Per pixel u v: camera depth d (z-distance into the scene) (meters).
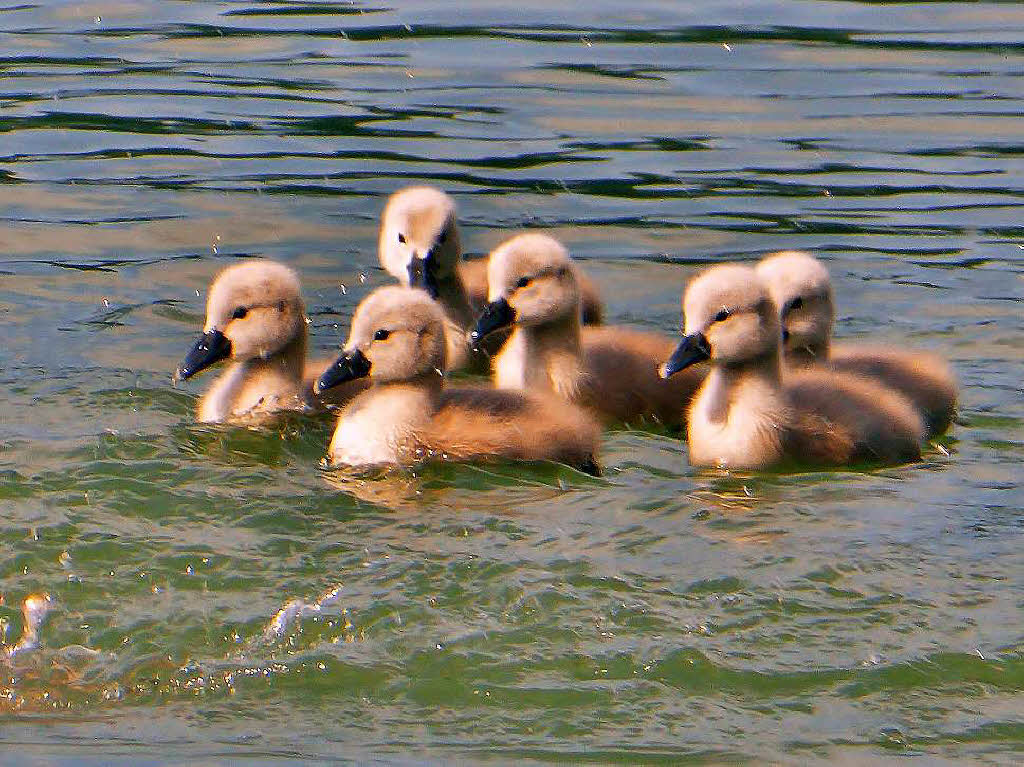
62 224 19.58
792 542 12.18
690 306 14.16
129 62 25.56
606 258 19.02
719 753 9.74
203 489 12.90
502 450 13.62
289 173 21.25
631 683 10.38
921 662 10.59
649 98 24.12
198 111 23.41
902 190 20.94
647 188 20.92
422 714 10.12
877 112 23.59
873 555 11.97
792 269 15.53
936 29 27.61
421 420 13.84
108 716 10.09
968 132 22.86
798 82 24.89
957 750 9.77
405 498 12.90
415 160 21.69
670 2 29.31
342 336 16.94
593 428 14.10
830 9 28.78
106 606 11.10
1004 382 15.95
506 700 10.25
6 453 13.35
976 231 19.77
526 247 15.00
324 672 10.50
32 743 9.77
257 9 28.78
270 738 9.88
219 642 10.77
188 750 9.72
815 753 9.73
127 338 16.56
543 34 27.19
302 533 12.17
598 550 11.97
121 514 12.36
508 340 16.64
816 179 21.27
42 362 15.80
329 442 14.19
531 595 11.26
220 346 14.78
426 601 11.20
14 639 10.76
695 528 12.43
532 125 23.03
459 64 25.56
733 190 20.89
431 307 13.98
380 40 26.81
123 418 14.49
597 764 9.62
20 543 11.80
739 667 10.54
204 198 20.44
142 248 19.00
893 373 15.14
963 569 11.78
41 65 25.36
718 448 14.07
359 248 19.17
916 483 13.59
